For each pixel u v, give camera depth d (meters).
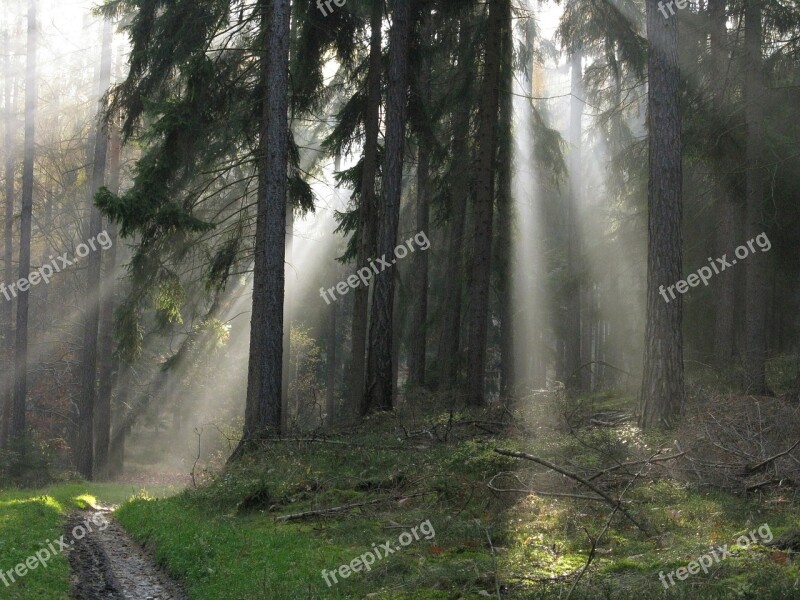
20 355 25.83
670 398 12.89
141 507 12.87
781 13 16.66
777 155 16.47
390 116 17.84
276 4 16.11
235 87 16.89
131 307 18.14
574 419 14.90
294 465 13.45
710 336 21.05
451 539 8.77
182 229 16.09
